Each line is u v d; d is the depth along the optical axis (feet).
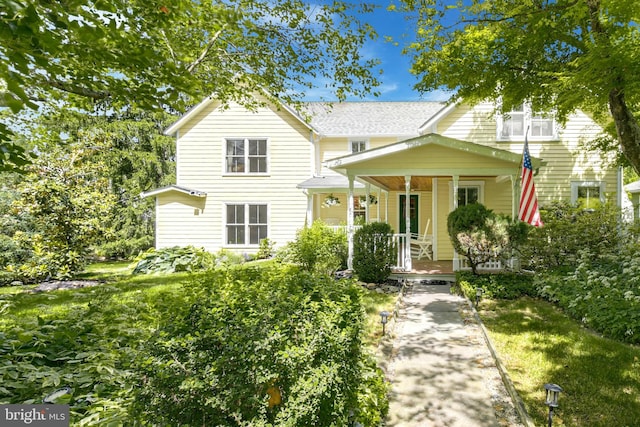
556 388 9.34
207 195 47.62
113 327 12.35
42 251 34.22
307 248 30.09
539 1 22.67
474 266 28.63
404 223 48.83
